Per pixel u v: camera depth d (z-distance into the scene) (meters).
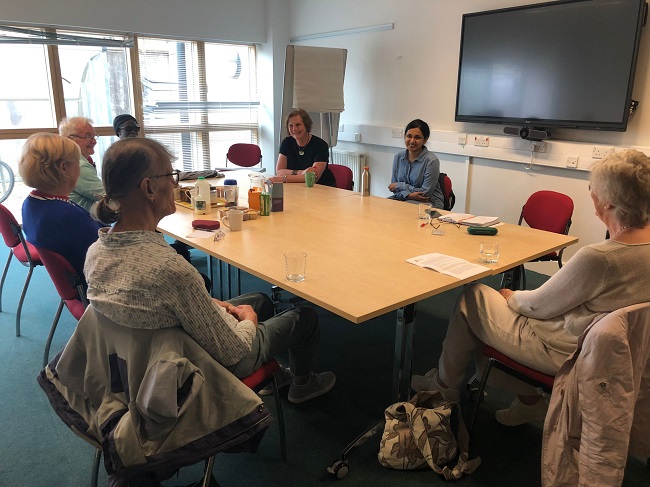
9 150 5.05
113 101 5.31
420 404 1.97
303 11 5.82
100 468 1.86
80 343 1.38
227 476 1.83
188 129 5.91
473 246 2.27
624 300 1.51
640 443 1.61
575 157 3.66
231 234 2.44
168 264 1.23
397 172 4.18
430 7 4.50
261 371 1.69
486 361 2.06
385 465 1.87
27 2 4.46
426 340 2.85
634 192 1.47
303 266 1.83
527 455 1.95
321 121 5.32
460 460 1.86
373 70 5.19
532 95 3.83
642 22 3.19
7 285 3.69
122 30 5.00
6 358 2.64
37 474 1.83
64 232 2.08
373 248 2.22
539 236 2.46
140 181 1.25
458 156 4.54
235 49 6.05
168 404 1.19
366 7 5.09
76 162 2.18
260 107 6.38
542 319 1.74
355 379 2.46
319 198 3.38
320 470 1.86
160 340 1.26
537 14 3.68
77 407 1.40
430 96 4.68
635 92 3.38
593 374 1.41
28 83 4.87
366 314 1.53
